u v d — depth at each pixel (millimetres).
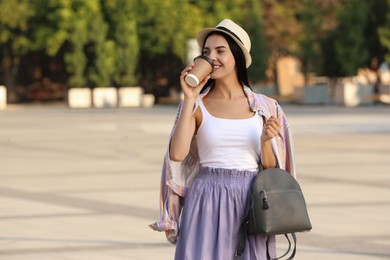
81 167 32250
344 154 36094
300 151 37438
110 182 27828
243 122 10258
